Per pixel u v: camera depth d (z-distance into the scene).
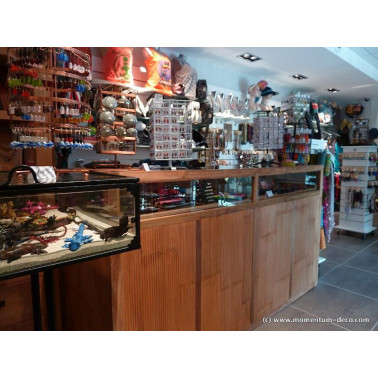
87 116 1.71
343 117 7.22
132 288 1.70
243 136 4.44
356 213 5.33
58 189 1.06
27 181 1.09
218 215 2.15
